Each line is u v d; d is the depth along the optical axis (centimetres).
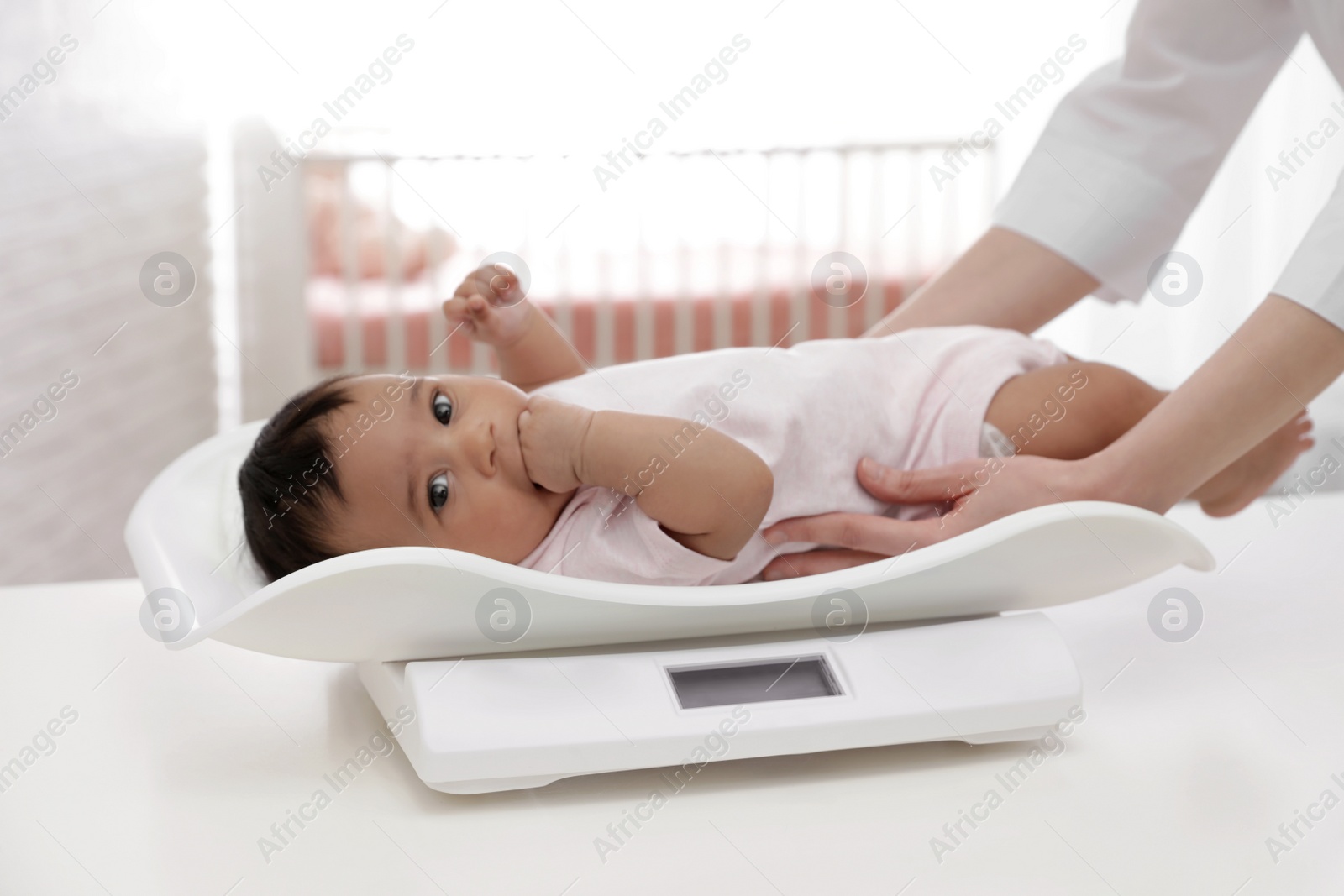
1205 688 79
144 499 82
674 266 312
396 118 289
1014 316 110
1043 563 73
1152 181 106
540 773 64
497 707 65
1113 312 295
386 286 297
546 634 69
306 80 280
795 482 88
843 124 314
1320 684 79
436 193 295
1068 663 72
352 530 81
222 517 88
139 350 222
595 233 305
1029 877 57
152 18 228
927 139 316
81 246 195
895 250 323
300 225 283
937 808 65
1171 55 105
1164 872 57
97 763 69
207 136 261
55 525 183
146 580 72
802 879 57
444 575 62
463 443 82
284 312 287
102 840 60
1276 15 103
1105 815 63
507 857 59
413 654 69
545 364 102
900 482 88
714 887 56
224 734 73
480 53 290
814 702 69
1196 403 77
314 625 64
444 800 65
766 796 66
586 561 84
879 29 309
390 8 282
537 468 83
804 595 70
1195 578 100
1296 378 76
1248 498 101
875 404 93
